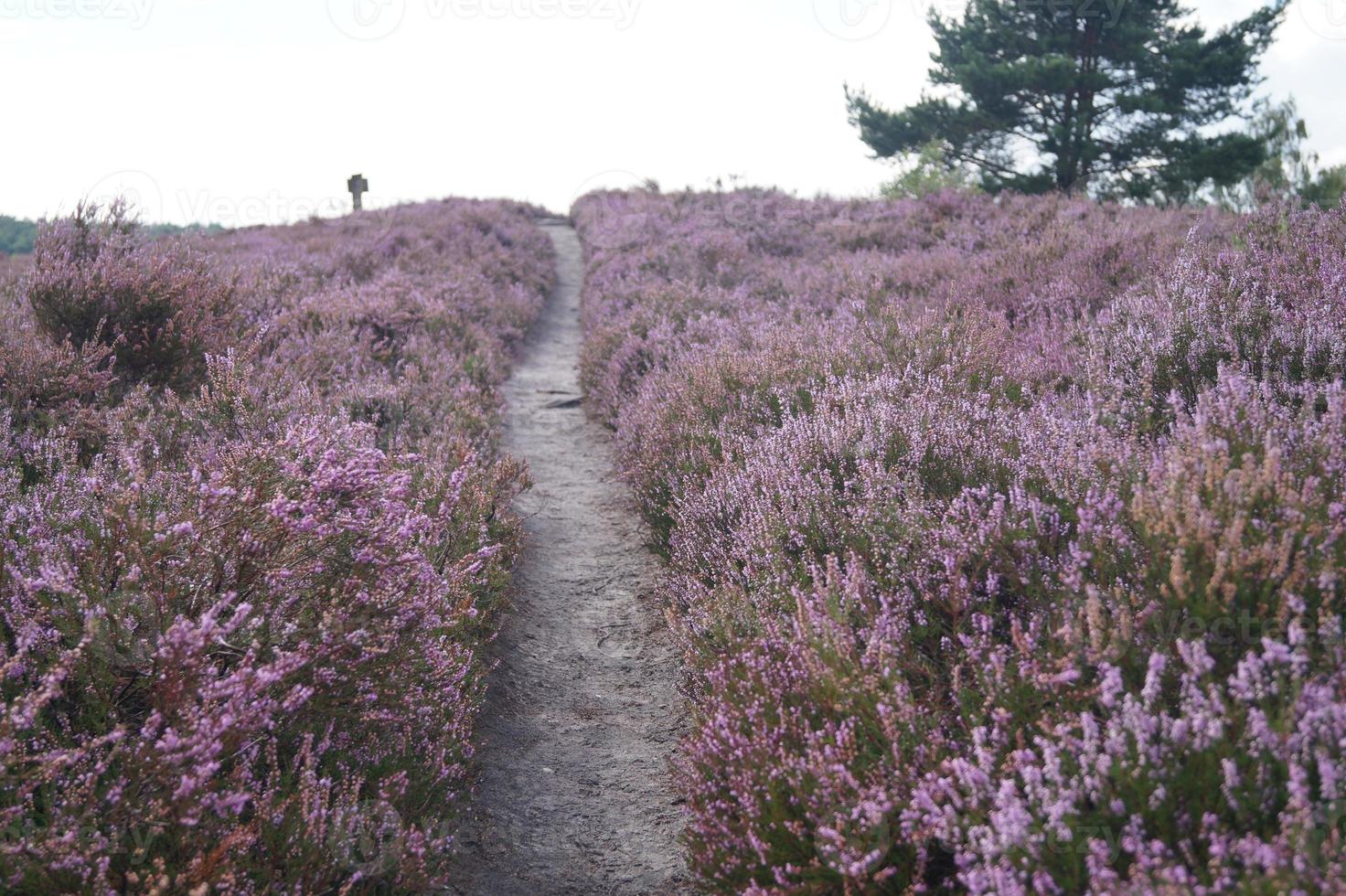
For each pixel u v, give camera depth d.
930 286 9.45
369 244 16.11
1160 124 23.03
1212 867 1.74
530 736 4.05
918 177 24.02
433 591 3.08
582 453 8.62
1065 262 8.35
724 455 5.21
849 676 2.67
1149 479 2.68
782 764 2.56
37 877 2.10
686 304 10.66
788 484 4.19
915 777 2.32
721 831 2.64
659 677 4.57
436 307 11.14
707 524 4.75
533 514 6.89
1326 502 2.52
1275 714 2.00
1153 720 2.01
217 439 4.58
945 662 2.82
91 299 5.93
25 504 3.45
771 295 11.73
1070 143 23.45
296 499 2.91
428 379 8.46
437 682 3.46
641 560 6.04
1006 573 2.94
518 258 20.39
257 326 7.59
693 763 2.99
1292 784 1.73
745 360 6.87
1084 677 2.42
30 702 2.24
